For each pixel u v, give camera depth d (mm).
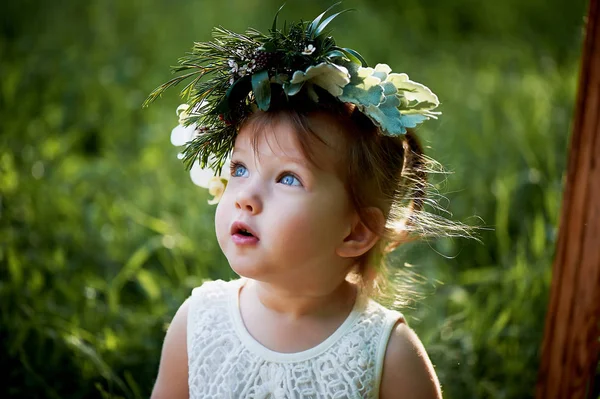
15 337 2195
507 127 3625
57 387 2127
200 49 1521
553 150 3219
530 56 4621
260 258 1430
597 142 1782
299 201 1416
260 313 1570
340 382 1493
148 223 2869
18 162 3158
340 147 1445
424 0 5574
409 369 1534
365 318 1555
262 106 1401
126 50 4473
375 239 1528
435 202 1661
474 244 2822
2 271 2467
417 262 2689
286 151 1424
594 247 1809
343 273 1534
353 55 1460
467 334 2301
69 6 4848
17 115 3543
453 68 4465
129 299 2551
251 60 1432
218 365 1555
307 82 1427
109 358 2189
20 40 4383
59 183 3078
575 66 4324
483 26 5379
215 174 1566
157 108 3930
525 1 5418
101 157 3531
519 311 2395
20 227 2768
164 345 1661
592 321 1825
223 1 5250
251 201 1419
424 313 2291
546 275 2479
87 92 3920
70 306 2402
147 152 3438
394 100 1443
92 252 2723
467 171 3205
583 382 1858
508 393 2176
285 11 5168
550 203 2785
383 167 1501
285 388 1498
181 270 2611
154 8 5051
